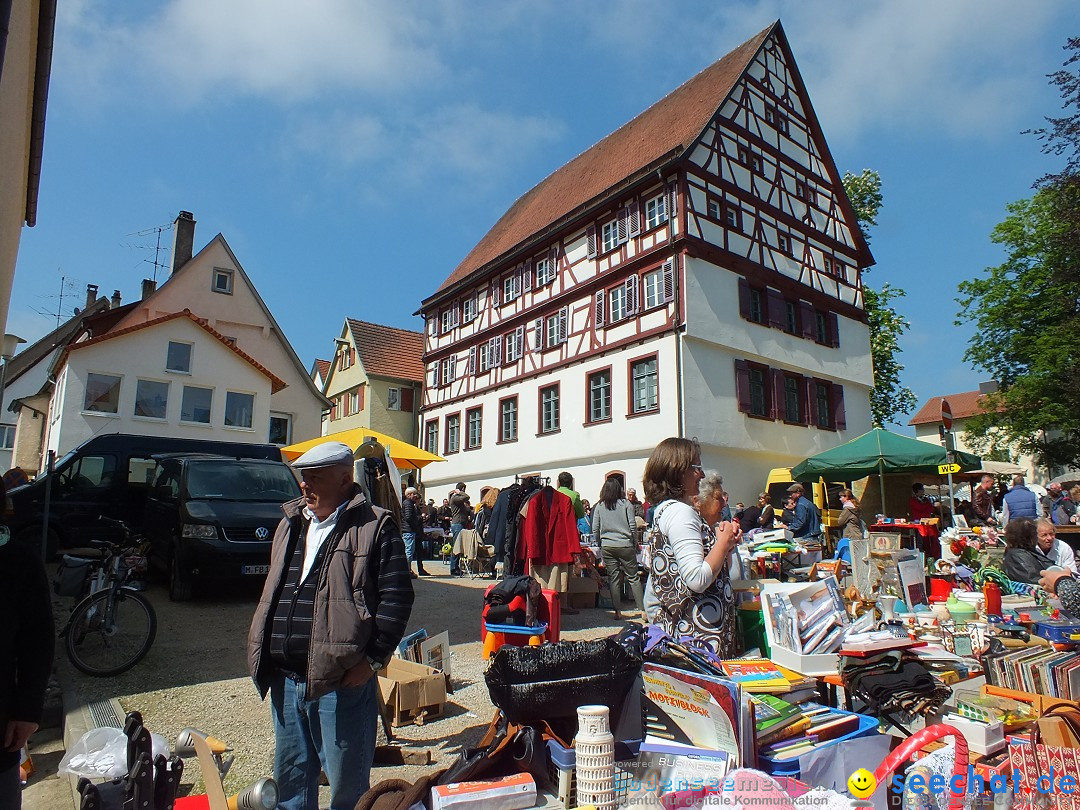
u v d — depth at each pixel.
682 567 3.08
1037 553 6.09
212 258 28.31
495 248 29.80
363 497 2.90
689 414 18.59
